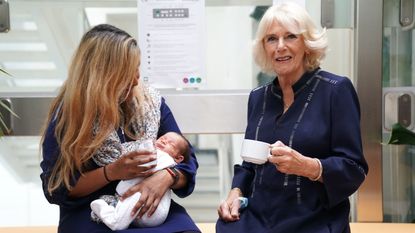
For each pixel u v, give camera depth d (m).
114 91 1.40
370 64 2.13
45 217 3.29
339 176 1.37
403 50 2.18
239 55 2.19
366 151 2.15
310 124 1.45
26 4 2.23
